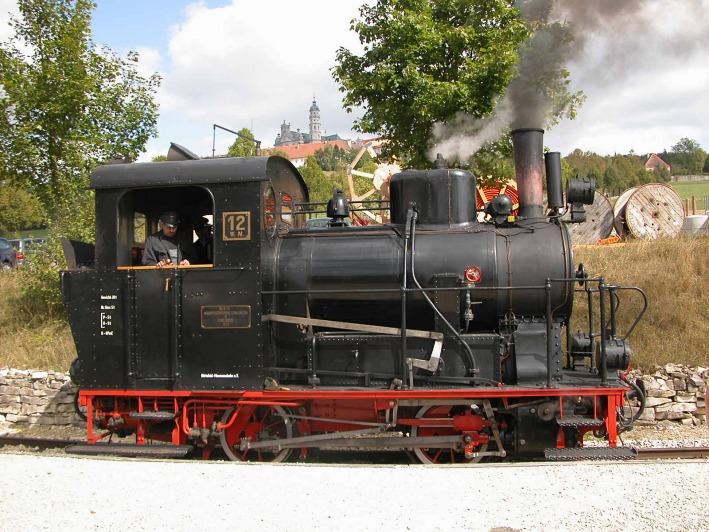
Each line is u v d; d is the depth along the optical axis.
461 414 6.22
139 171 6.45
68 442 7.92
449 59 10.69
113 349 6.40
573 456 5.67
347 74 11.10
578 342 6.72
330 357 6.29
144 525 4.39
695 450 6.60
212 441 6.54
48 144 12.08
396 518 4.38
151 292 6.34
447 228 6.48
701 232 13.89
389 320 6.53
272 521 4.38
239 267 6.20
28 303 12.30
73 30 11.84
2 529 4.39
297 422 6.48
